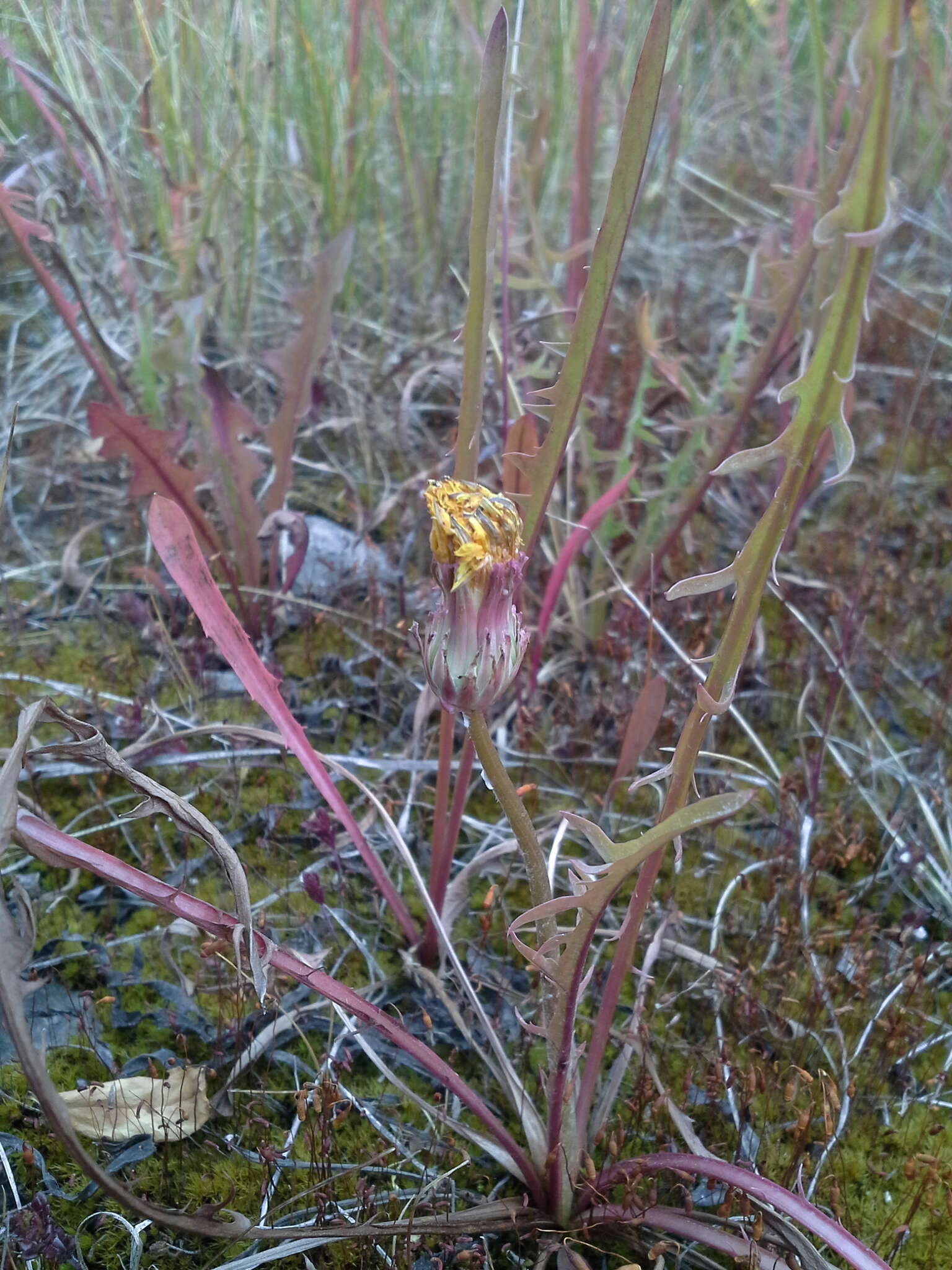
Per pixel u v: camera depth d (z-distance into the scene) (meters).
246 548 0.26
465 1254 0.15
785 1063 0.18
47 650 0.26
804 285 0.22
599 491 0.28
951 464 0.36
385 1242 0.15
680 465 0.26
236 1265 0.14
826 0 0.37
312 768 0.18
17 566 0.29
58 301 0.25
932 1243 0.16
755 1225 0.14
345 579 0.28
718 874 0.23
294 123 0.35
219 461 0.25
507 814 0.13
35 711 0.12
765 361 0.24
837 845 0.22
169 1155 0.16
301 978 0.14
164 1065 0.18
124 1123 0.17
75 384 0.34
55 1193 0.16
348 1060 0.18
